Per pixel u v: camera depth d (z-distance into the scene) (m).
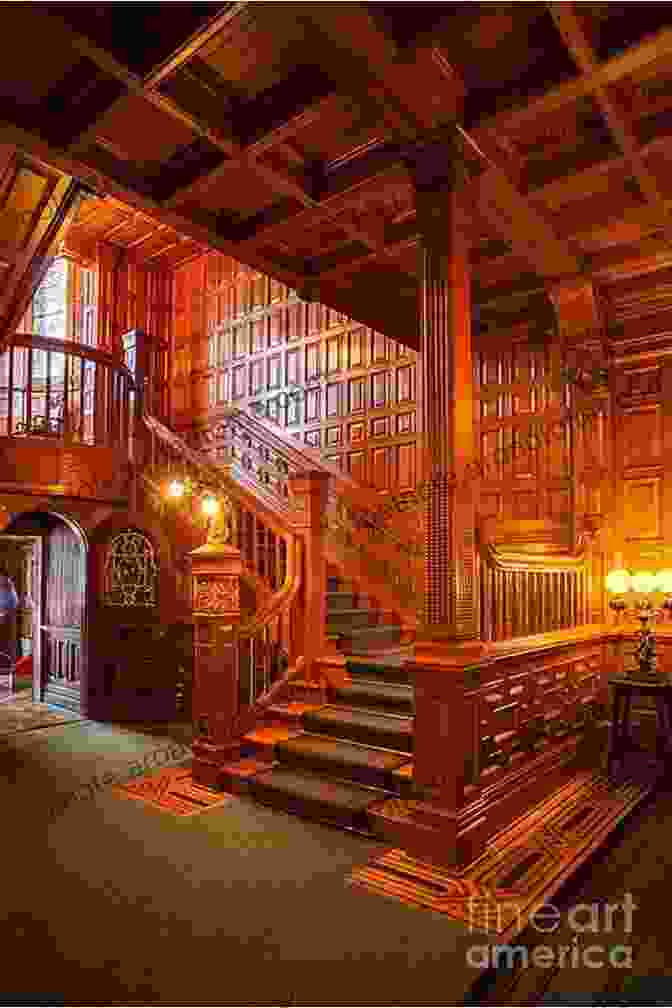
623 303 5.50
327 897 3.02
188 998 2.32
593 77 3.03
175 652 6.92
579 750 4.90
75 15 2.80
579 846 3.50
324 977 2.44
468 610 3.47
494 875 3.18
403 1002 2.29
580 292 5.20
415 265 4.98
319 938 2.69
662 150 3.60
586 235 4.56
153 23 2.88
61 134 3.50
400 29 2.79
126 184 3.90
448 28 2.80
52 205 4.56
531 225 4.32
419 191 3.59
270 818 4.02
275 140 3.50
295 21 2.88
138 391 7.73
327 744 4.53
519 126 3.46
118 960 2.55
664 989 2.48
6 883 3.19
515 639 4.23
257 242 4.52
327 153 3.80
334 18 2.59
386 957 2.55
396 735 4.27
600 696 5.35
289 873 3.26
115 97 3.22
